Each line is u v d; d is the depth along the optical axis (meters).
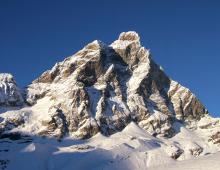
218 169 168.38
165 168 185.62
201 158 188.00
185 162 187.75
